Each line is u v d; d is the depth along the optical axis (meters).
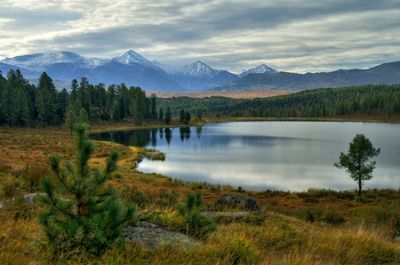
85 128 6.03
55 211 5.82
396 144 107.75
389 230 15.55
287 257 7.86
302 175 62.06
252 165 72.56
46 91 151.25
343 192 47.47
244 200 19.69
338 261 7.93
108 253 5.70
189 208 8.77
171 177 57.19
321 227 16.80
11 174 20.56
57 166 5.78
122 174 51.22
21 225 7.59
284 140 125.00
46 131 133.25
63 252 5.61
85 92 176.50
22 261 5.21
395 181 57.06
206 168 68.94
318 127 195.75
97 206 5.95
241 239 7.64
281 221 14.74
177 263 6.11
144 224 8.51
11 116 135.50
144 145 109.81
